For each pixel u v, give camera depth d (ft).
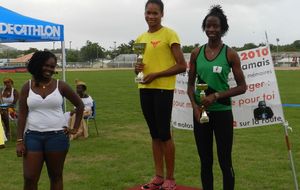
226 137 16.16
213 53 16.22
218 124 16.16
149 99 18.75
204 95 16.06
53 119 15.46
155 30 18.65
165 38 18.30
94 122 40.93
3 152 29.76
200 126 16.49
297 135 35.63
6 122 34.12
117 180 22.68
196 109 16.39
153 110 18.89
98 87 95.76
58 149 15.51
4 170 24.95
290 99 68.08
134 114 50.60
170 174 19.27
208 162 16.79
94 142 33.01
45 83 15.67
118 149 30.42
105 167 25.40
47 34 36.86
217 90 16.08
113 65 298.56
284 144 31.86
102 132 37.96
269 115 18.52
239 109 18.81
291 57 286.25
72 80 120.16
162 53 18.30
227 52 16.05
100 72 188.24
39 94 15.39
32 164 15.37
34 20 36.32
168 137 18.81
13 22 34.01
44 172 23.76
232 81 18.48
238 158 27.48
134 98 70.59
